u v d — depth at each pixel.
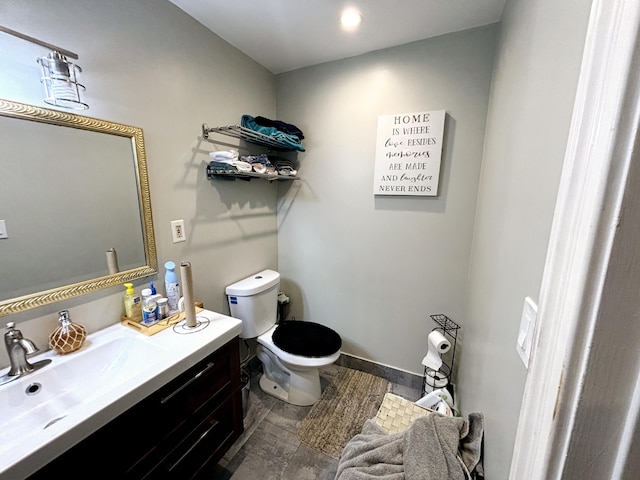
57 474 0.66
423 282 1.79
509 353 0.69
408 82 1.62
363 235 1.91
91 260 1.07
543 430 0.36
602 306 0.28
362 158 1.82
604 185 0.28
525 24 0.79
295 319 2.26
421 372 1.90
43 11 0.88
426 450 0.85
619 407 0.29
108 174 1.10
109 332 1.12
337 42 1.59
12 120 0.85
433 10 1.30
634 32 0.25
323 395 1.83
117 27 1.08
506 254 0.80
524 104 0.75
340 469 0.92
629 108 0.26
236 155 1.53
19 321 0.90
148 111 1.21
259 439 1.50
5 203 0.86
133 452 0.84
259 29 1.47
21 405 0.83
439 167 1.61
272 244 2.16
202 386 1.08
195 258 1.51
